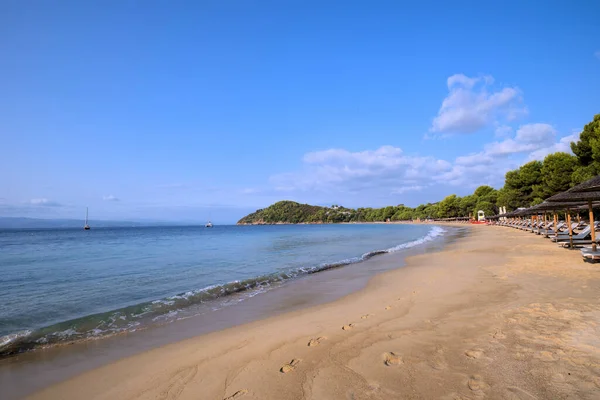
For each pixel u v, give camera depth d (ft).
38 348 19.08
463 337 16.61
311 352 16.30
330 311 24.89
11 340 20.30
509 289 27.35
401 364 13.99
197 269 50.85
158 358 16.98
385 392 11.76
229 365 15.44
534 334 16.21
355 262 54.65
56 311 27.55
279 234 193.67
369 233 181.16
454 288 29.32
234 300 30.22
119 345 19.31
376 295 29.60
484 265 42.22
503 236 101.60
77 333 21.57
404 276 38.37
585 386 11.16
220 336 20.08
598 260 40.16
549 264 39.68
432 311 22.21
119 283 39.63
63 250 91.20
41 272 48.60
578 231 85.25
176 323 23.53
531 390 11.14
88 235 211.00
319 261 59.57
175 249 90.79
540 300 22.90
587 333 15.85
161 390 13.44
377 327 19.49
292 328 20.68
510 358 13.67
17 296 32.99
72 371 15.90
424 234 149.59
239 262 59.21
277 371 14.37
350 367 14.15
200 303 29.30
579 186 37.86
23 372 15.94
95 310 27.76
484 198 295.28
